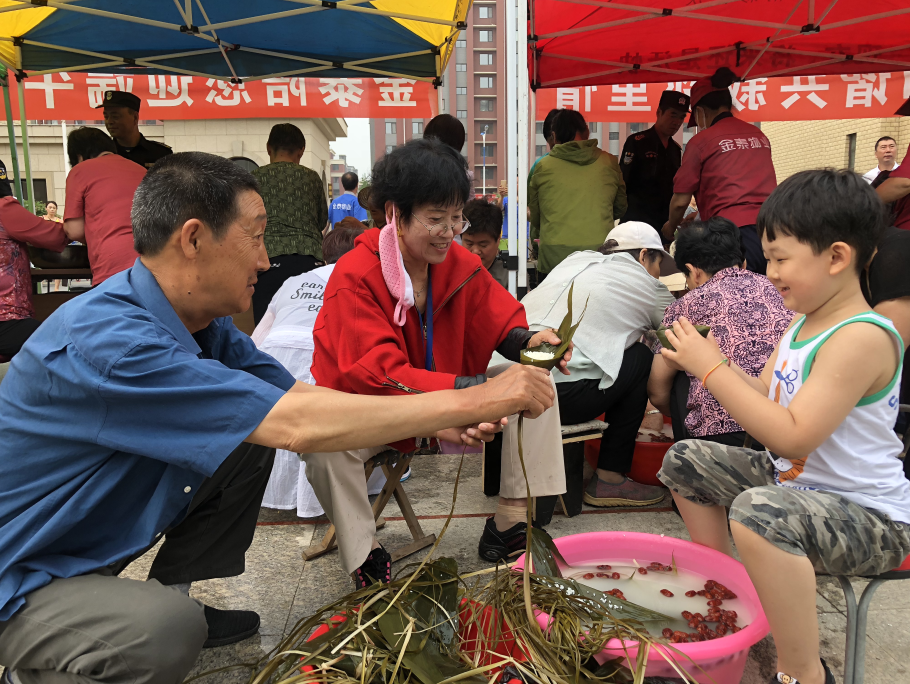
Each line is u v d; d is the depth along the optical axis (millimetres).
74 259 4555
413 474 3422
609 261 2799
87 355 1312
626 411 2875
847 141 12383
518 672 1466
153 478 1438
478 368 2285
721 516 1972
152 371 1310
